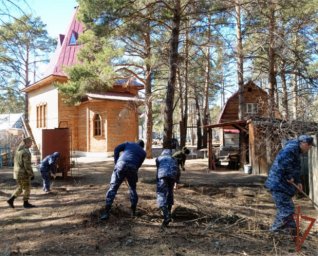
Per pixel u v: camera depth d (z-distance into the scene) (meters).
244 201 10.09
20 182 8.08
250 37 19.17
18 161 8.09
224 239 5.60
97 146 23.78
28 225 6.55
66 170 13.16
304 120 13.29
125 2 11.54
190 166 18.19
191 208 7.53
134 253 4.96
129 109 22.78
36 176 13.74
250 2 12.88
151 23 14.53
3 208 8.11
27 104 30.22
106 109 23.48
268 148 14.43
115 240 5.54
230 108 30.81
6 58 10.62
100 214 7.12
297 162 5.84
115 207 7.47
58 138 13.10
